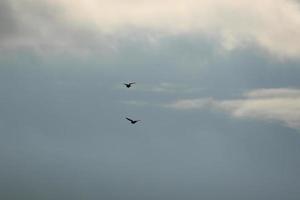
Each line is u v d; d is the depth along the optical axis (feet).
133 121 484.33
